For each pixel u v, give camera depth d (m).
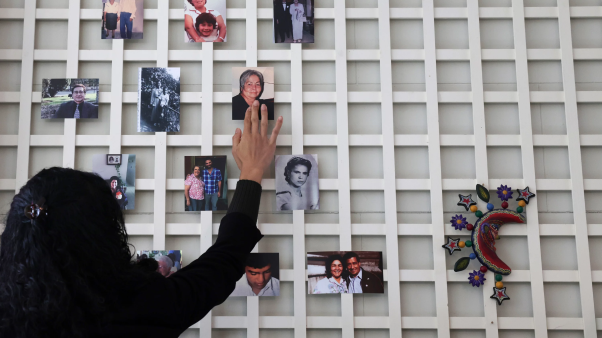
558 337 1.69
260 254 1.67
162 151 1.72
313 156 1.73
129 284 0.83
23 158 1.70
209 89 1.75
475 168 1.78
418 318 1.67
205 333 1.64
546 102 1.81
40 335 0.73
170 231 1.69
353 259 1.68
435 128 1.76
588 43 1.86
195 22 1.78
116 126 1.73
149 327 0.81
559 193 1.77
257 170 1.48
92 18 1.79
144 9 1.79
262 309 1.70
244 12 1.80
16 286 0.74
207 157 1.71
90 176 0.86
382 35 1.81
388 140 1.75
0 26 1.79
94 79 1.74
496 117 1.82
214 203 1.69
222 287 0.94
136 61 1.78
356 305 1.70
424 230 1.71
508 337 1.69
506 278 1.69
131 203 1.68
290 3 1.80
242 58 1.78
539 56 1.82
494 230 1.69
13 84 1.77
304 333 1.65
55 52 1.76
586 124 1.82
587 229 1.72
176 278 0.90
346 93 1.77
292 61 1.78
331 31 1.83
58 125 1.76
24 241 0.76
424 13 1.82
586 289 1.68
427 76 1.79
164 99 1.73
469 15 1.83
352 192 1.76
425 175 1.78
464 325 1.66
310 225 1.71
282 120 1.62
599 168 1.79
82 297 0.76
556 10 1.84
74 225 0.78
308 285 1.67
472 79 1.79
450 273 1.70
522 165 1.76
